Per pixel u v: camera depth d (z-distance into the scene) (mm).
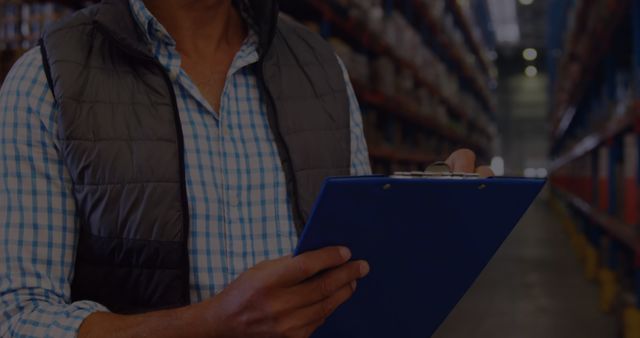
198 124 896
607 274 4336
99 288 843
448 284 777
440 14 7793
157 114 851
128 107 839
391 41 5000
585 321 3934
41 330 723
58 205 813
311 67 999
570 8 7918
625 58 4652
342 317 756
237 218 884
